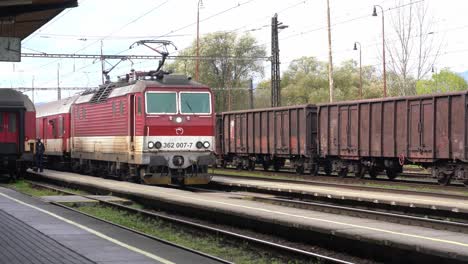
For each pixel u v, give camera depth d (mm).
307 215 13898
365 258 11289
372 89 75500
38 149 31438
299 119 30969
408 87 47969
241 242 12727
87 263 8719
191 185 25781
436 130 23641
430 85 67312
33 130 27828
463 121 22406
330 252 11961
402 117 25266
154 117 22375
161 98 22609
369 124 26812
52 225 12656
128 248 9969
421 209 15758
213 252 11992
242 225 15117
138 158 22422
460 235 11000
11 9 13344
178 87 22875
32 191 22875
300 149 30875
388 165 26656
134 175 23250
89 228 12305
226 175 29859
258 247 12234
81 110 29672
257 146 34469
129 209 17297
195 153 22797
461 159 22469
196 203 16312
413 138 24688
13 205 16594
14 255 9289
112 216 16344
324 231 11719
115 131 24734
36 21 16109
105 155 26016
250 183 22984
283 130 32219
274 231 13914
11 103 27000
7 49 13148
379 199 16875
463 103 22391
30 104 27844
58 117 34250
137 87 22875
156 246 10695
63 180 25469
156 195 18438
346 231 11398
